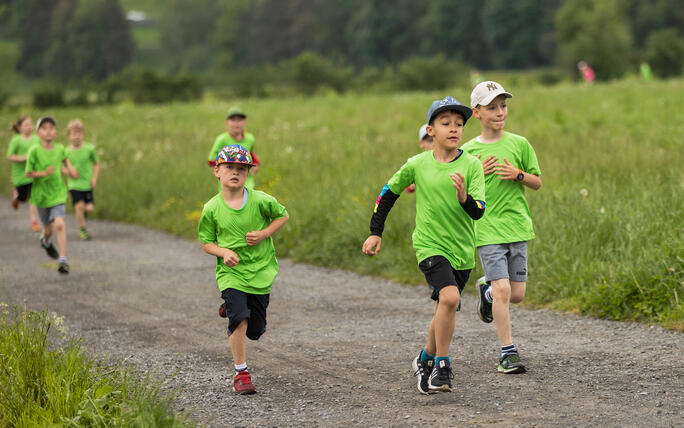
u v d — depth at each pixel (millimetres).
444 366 8633
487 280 9711
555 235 14812
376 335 11672
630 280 12359
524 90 62156
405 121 40000
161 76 103188
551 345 10633
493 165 9562
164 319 13109
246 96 107250
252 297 9273
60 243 17500
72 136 22438
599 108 38438
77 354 9383
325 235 18719
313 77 113188
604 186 17344
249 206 9172
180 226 23250
